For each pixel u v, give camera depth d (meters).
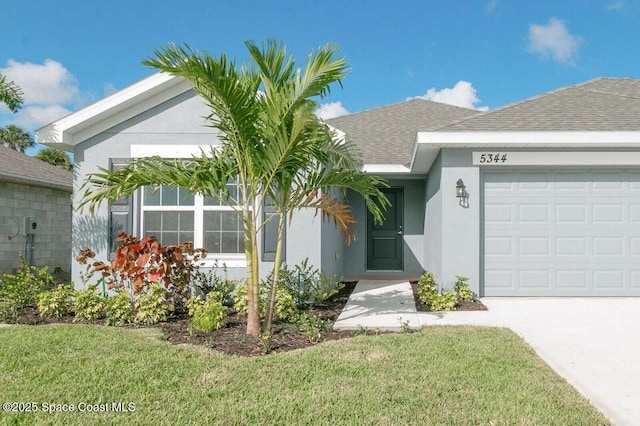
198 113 8.91
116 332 6.08
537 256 9.37
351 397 3.88
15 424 3.39
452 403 3.80
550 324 6.93
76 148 8.94
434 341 5.69
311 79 5.58
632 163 8.98
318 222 8.80
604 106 9.62
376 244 13.65
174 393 3.96
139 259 7.02
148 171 5.92
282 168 6.04
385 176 12.99
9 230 12.16
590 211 9.34
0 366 4.59
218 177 6.17
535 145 8.83
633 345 5.79
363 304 8.58
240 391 4.01
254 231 6.13
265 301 7.09
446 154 9.20
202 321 6.32
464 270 9.09
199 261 8.81
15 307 7.43
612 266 9.30
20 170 12.64
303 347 5.63
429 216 11.88
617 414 3.77
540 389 4.15
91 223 8.91
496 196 9.42
